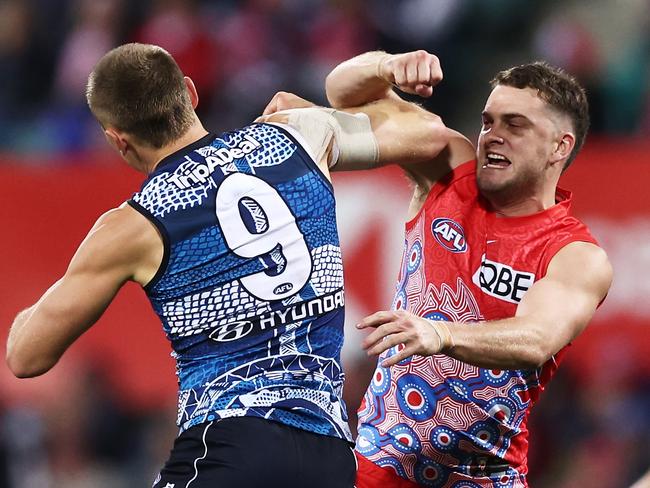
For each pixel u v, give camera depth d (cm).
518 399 1370
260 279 1142
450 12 3484
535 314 1202
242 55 3362
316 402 1150
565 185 2444
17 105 3472
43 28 3553
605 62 3347
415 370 1373
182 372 1155
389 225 2414
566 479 2705
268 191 1161
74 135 3269
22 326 1149
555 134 1309
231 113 3259
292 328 1148
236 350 1135
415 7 3556
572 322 1222
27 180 2555
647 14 3441
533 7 3509
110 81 1155
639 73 3319
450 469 1397
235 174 1156
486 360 1140
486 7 3484
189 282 1133
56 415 2675
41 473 2712
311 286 1162
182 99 1172
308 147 1211
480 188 1336
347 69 1375
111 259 1118
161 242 1124
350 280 2431
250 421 1122
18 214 2553
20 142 3319
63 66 3491
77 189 2555
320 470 1141
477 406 1362
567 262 1295
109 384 2627
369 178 2419
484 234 1343
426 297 1372
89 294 1122
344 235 2428
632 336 2417
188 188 1139
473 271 1344
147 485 2686
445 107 3422
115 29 3494
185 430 1144
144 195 1137
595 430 2720
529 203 1334
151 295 1148
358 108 1360
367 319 1103
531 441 2725
